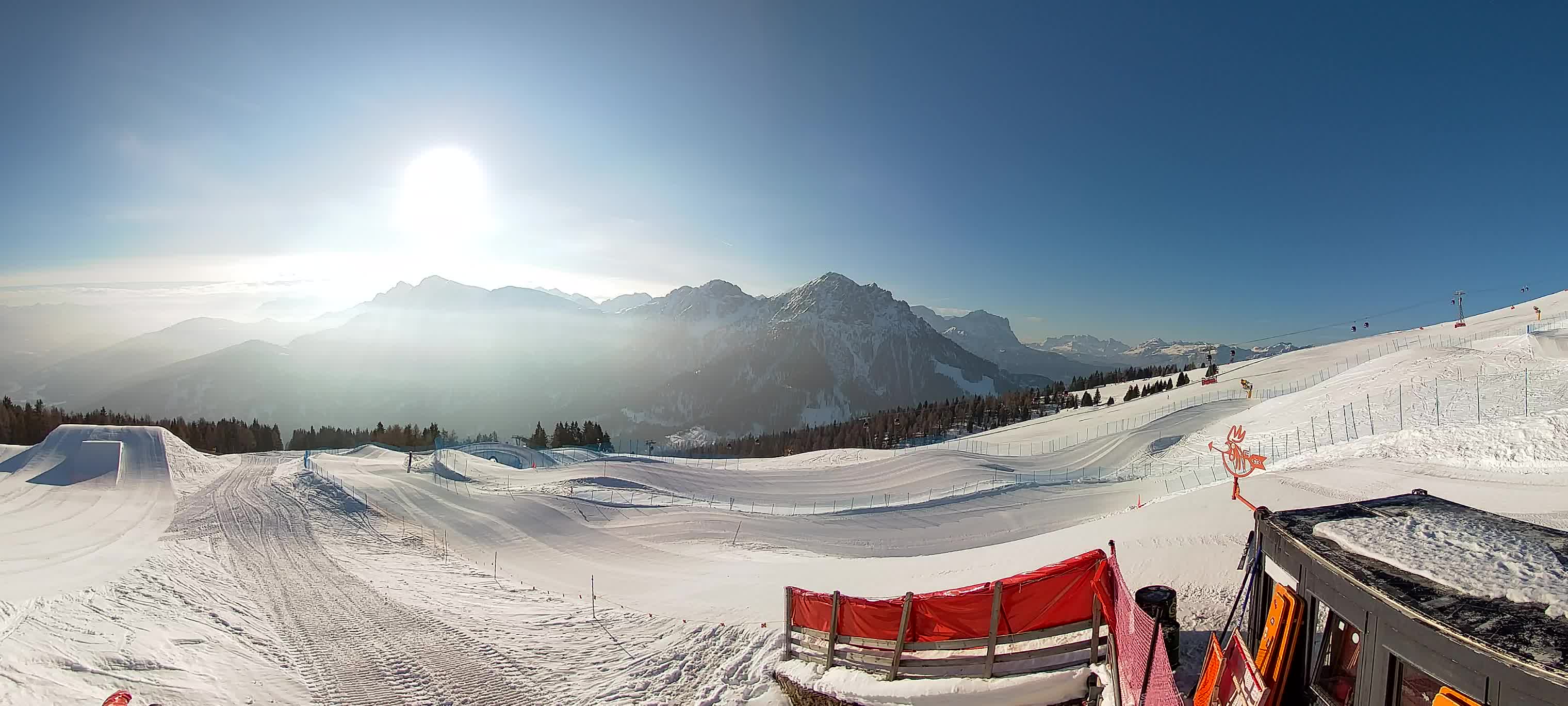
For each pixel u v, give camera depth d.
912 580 20.97
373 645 19.59
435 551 37.84
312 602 25.22
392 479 57.16
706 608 20.78
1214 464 48.12
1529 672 4.62
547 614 22.73
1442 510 7.99
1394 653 5.85
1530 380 41.72
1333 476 25.75
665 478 63.84
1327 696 6.95
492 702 15.30
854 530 40.84
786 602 14.12
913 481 63.88
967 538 37.97
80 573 29.09
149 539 39.41
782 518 44.31
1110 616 9.23
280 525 43.41
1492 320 92.31
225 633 20.48
